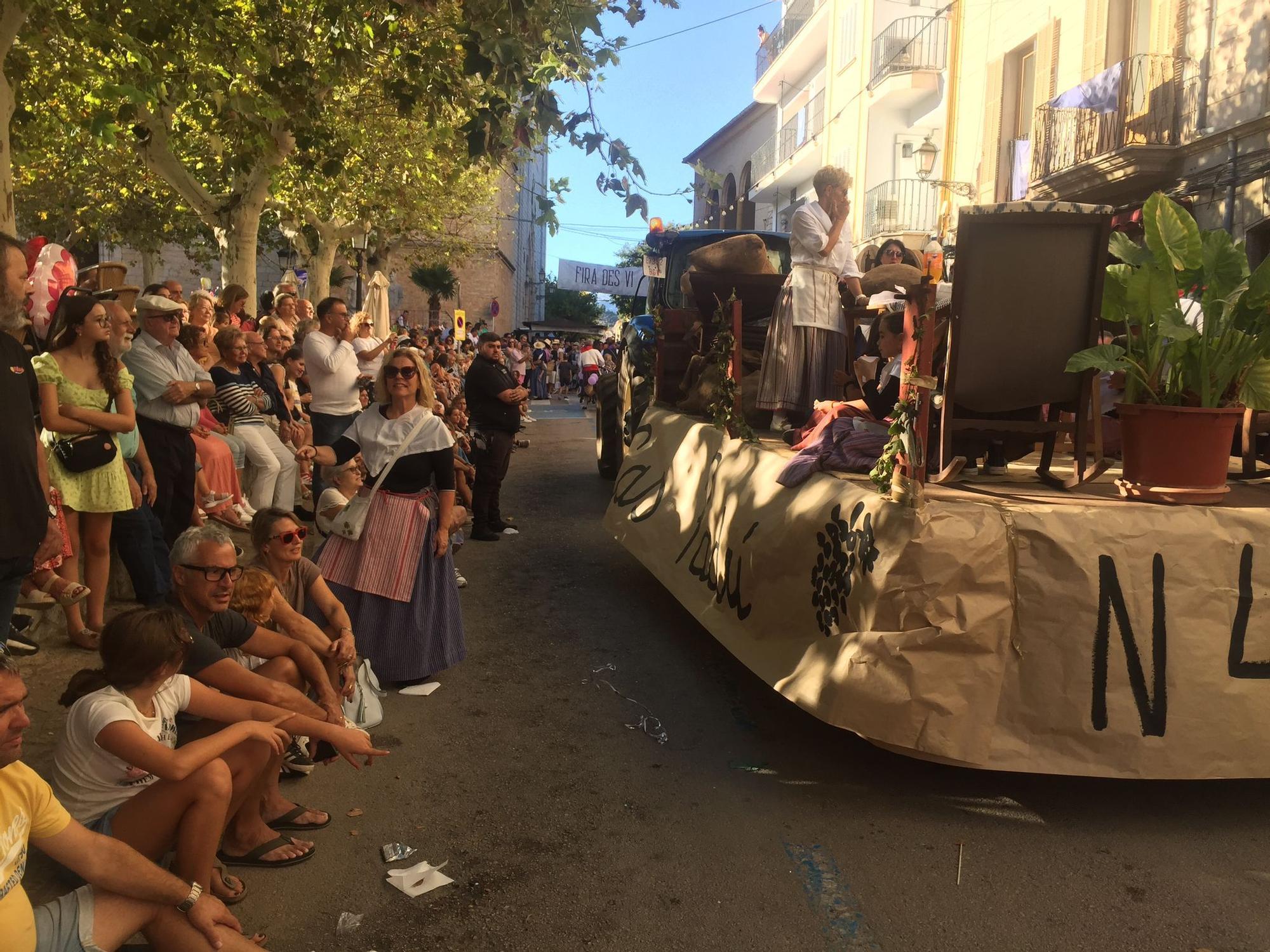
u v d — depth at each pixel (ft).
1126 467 12.84
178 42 29.35
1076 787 12.81
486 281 152.66
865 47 71.72
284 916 9.70
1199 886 10.44
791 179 92.73
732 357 19.03
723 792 12.51
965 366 13.56
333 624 13.78
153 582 17.57
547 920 9.69
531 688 16.15
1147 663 11.57
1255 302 11.97
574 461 45.47
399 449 15.55
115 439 15.97
